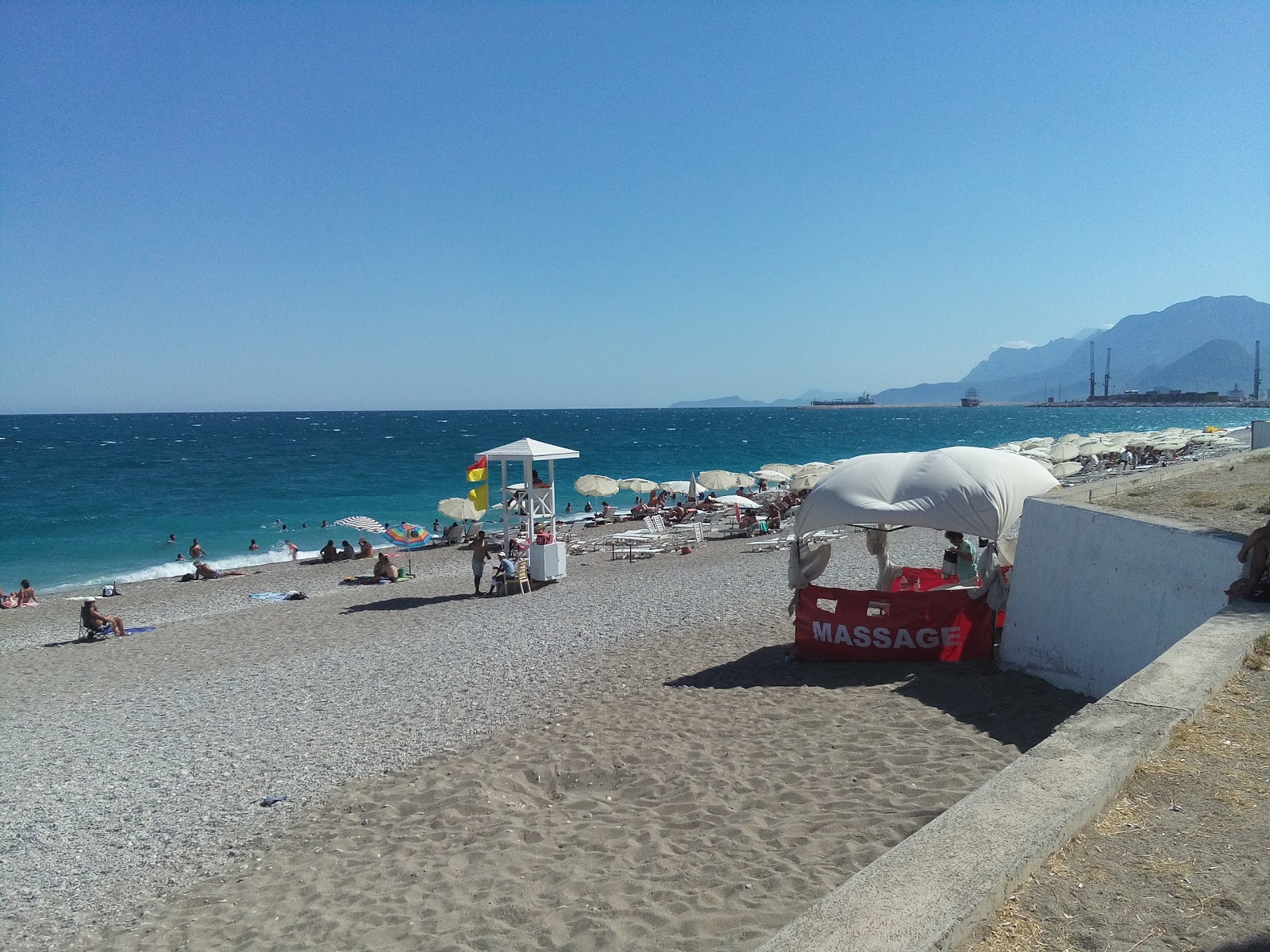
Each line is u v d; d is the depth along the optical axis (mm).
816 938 2299
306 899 5961
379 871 6215
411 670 12539
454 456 76688
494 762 8195
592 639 13586
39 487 52625
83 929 5992
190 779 8758
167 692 12422
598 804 6977
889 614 10016
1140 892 2646
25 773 9273
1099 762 3381
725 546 25703
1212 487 10062
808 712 8508
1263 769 3430
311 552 31781
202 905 6113
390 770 8508
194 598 22266
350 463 70125
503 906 5359
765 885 5086
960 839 2801
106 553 31922
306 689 11922
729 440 108062
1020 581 8930
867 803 6086
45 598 23312
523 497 20875
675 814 6484
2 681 13969
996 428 149250
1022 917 2520
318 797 8008
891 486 10117
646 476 61562
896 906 2428
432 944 5031
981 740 7078
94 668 14516
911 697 8578
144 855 7105
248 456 77500
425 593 20266
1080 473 39656
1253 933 2443
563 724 9195
